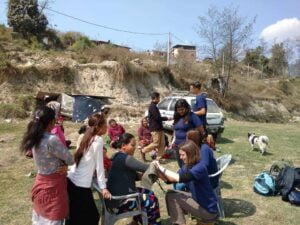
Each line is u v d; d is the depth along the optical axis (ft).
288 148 40.86
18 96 58.34
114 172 14.26
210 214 14.17
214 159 16.70
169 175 14.17
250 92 119.03
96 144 13.51
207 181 14.26
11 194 21.71
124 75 72.90
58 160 11.92
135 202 14.05
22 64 64.59
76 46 83.92
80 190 13.25
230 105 99.55
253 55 210.18
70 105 56.54
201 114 23.21
